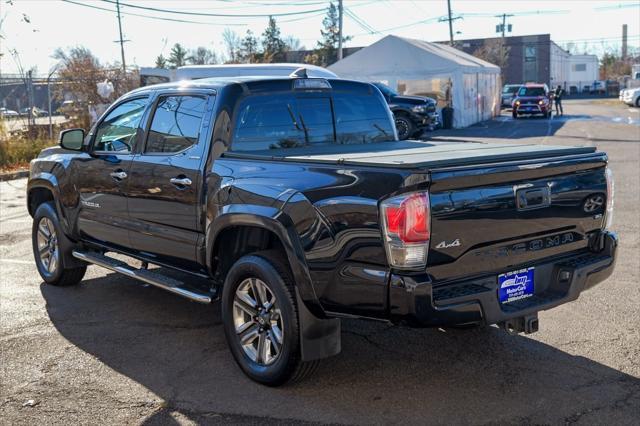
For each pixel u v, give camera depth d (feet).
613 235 14.65
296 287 13.38
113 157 18.85
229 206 14.64
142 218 17.87
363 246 12.18
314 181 13.12
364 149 15.89
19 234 30.76
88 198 19.88
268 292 14.24
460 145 16.43
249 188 14.25
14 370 15.49
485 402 13.47
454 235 12.06
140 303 20.45
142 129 18.15
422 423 12.67
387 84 99.76
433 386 14.26
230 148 15.88
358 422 12.78
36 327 18.38
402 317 11.85
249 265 14.16
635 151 59.52
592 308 18.93
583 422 12.55
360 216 12.16
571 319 18.10
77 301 20.71
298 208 13.15
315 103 17.65
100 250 20.93
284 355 13.69
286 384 14.28
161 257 17.72
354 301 12.47
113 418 13.15
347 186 12.46
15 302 20.61
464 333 17.28
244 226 14.88
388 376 14.80
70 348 16.81
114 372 15.33
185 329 18.13
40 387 14.58
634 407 13.12
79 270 22.03
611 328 17.38
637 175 44.21
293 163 13.83
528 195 13.05
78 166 20.18
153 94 18.15
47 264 22.52
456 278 12.44
